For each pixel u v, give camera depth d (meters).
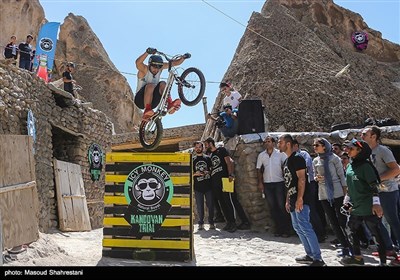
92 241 8.47
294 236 8.28
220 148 9.02
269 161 8.44
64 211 10.55
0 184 5.29
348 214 6.13
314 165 6.71
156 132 6.00
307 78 24.00
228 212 8.83
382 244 5.22
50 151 10.67
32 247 5.34
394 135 10.16
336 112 22.09
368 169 5.20
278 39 27.77
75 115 12.33
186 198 5.89
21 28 27.84
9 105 8.61
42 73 11.86
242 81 24.67
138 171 6.00
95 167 13.32
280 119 21.59
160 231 5.84
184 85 5.69
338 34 34.84
